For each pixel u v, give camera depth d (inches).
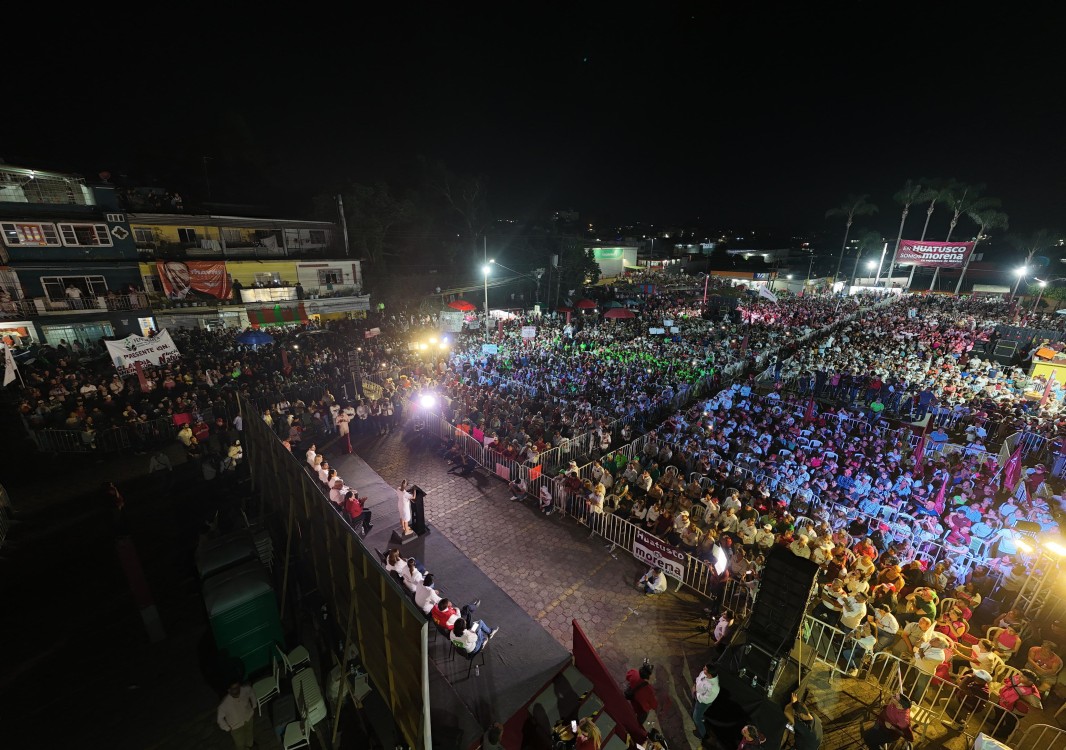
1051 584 427.5
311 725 320.8
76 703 344.2
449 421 815.1
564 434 761.0
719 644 395.2
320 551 410.3
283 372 1005.2
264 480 589.0
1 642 394.6
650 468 642.8
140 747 316.8
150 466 624.7
